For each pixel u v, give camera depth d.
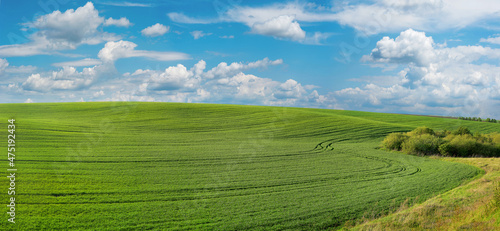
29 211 14.43
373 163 28.62
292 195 18.80
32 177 19.42
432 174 24.22
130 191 18.31
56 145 29.83
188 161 26.78
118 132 41.03
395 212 15.90
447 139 34.34
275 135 44.31
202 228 13.73
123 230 13.20
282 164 27.44
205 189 19.53
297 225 14.38
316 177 23.33
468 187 19.41
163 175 22.12
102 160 25.19
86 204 15.84
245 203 17.16
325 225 14.47
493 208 12.30
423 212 14.47
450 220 12.91
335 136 44.72
